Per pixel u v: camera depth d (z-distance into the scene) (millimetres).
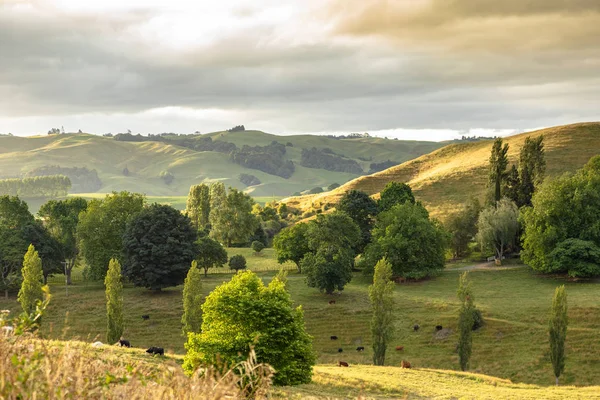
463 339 64812
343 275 90125
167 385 8398
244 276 37094
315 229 94500
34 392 6785
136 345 76812
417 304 85625
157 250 93188
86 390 7754
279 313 35062
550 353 63438
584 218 94562
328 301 89312
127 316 85938
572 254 89938
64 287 102938
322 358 71812
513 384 50656
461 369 65000
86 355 8672
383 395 39938
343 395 38125
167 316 85562
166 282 94500
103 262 99812
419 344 74062
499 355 68625
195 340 33906
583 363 64375
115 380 8195
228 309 34844
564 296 60156
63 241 106125
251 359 8805
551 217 95375
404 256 100250
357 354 73062
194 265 71812
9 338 8578
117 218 107562
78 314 86562
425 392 42156
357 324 81000
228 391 8227
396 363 69812
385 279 69125
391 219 104375
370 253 102500
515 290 88625
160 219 96125
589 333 69500
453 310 81062
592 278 91938
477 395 41844
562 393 45469
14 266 100500
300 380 34688
